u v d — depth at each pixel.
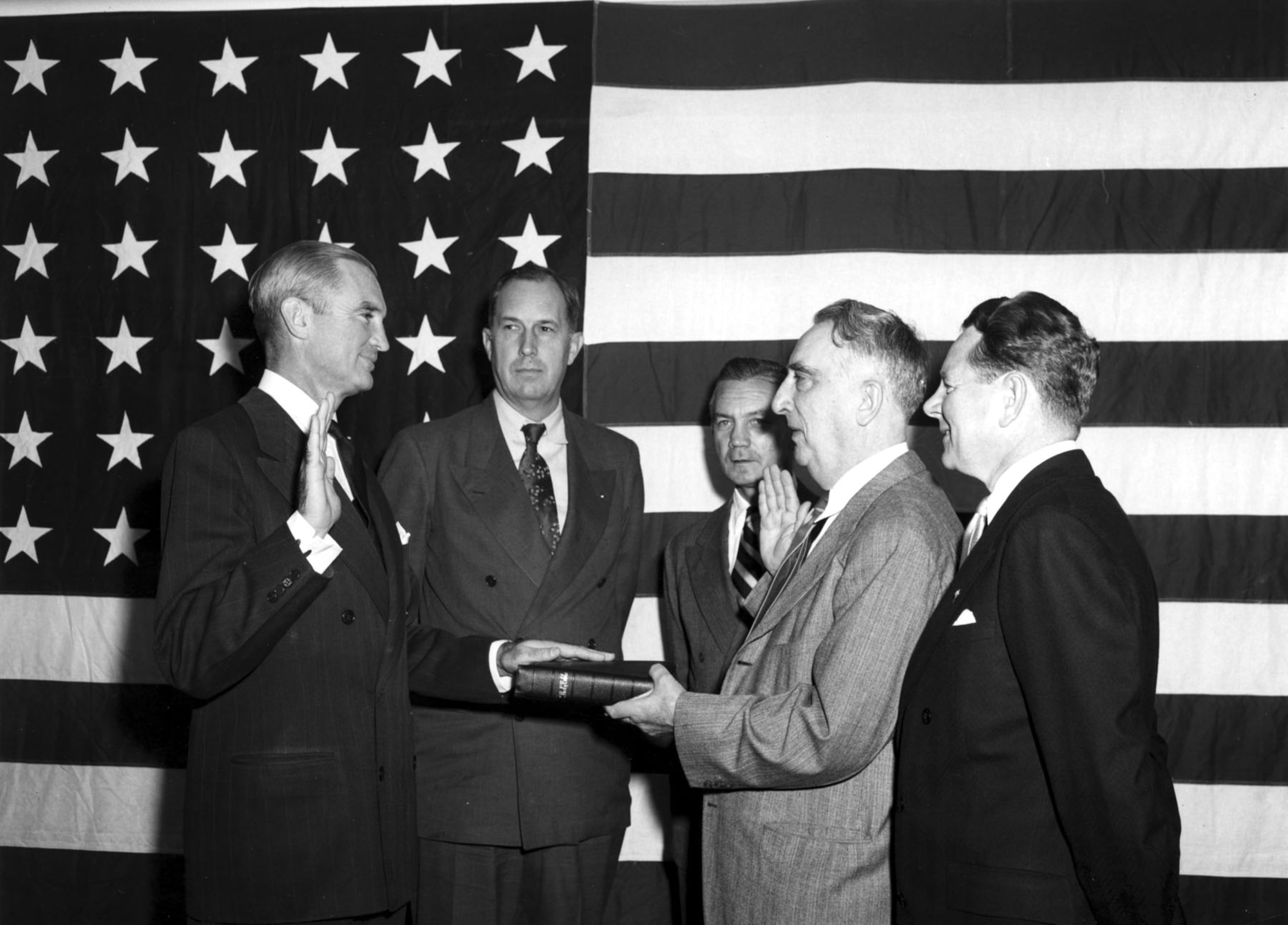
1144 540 3.29
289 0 3.60
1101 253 3.34
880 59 3.43
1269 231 3.31
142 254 3.58
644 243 3.45
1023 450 1.92
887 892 1.95
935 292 3.37
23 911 3.52
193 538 2.11
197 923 2.13
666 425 3.42
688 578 2.95
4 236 3.62
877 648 1.90
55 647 3.54
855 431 2.08
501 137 3.51
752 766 1.97
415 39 3.56
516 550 2.74
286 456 2.23
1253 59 3.35
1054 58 3.39
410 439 2.83
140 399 3.55
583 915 2.74
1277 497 3.26
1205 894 3.23
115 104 3.62
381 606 2.25
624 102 3.48
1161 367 3.31
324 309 2.28
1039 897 1.71
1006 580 1.77
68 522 3.56
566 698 2.24
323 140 3.56
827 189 3.41
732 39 3.48
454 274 3.49
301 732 2.13
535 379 2.82
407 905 2.54
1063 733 1.67
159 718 3.52
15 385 3.59
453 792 2.67
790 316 3.40
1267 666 3.24
